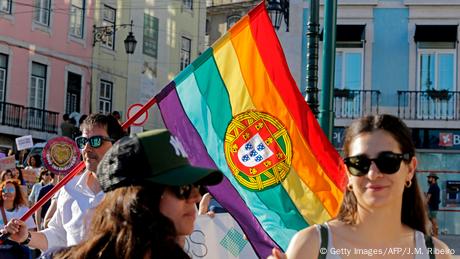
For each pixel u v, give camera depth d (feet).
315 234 11.37
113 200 8.85
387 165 11.07
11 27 87.04
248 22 18.35
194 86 18.35
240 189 17.74
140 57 104.94
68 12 95.20
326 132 29.01
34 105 90.48
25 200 27.30
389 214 11.28
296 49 66.08
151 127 104.37
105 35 98.27
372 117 11.41
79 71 96.53
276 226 17.34
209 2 115.34
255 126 17.99
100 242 8.71
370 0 66.49
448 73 66.28
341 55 67.10
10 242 24.68
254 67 18.19
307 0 66.23
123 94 102.89
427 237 11.57
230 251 22.21
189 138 18.13
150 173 8.80
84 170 18.45
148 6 106.52
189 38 115.44
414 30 66.44
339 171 17.22
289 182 17.51
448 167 65.57
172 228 8.76
